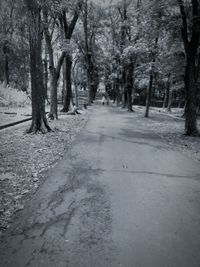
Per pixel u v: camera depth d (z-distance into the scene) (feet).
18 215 11.45
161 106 147.23
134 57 69.31
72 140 29.40
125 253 8.91
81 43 98.43
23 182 15.52
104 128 40.60
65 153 23.09
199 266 8.33
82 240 9.66
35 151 22.99
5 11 87.71
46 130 32.81
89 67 109.40
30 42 31.14
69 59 61.11
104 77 157.17
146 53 57.52
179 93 109.60
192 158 23.26
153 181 16.42
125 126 44.47
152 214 11.82
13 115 51.75
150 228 10.60
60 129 36.63
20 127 37.24
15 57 106.83
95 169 18.61
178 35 43.65
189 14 37.81
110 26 100.53
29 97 85.61
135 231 10.35
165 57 59.11
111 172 18.02
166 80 97.04
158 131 40.50
